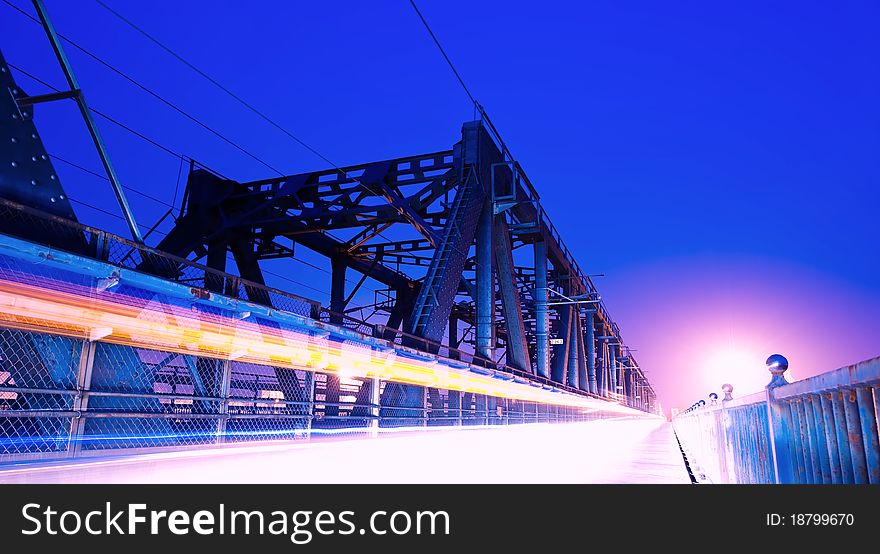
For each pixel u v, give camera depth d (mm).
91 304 10375
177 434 11773
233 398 13273
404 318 49531
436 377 23734
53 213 10617
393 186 30562
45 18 11359
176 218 30359
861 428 2689
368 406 18688
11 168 10133
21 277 9305
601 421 67250
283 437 14898
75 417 9805
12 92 10500
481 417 28047
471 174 29828
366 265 44438
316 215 29641
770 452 4250
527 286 55438
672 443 20812
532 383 35688
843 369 2635
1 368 8977
